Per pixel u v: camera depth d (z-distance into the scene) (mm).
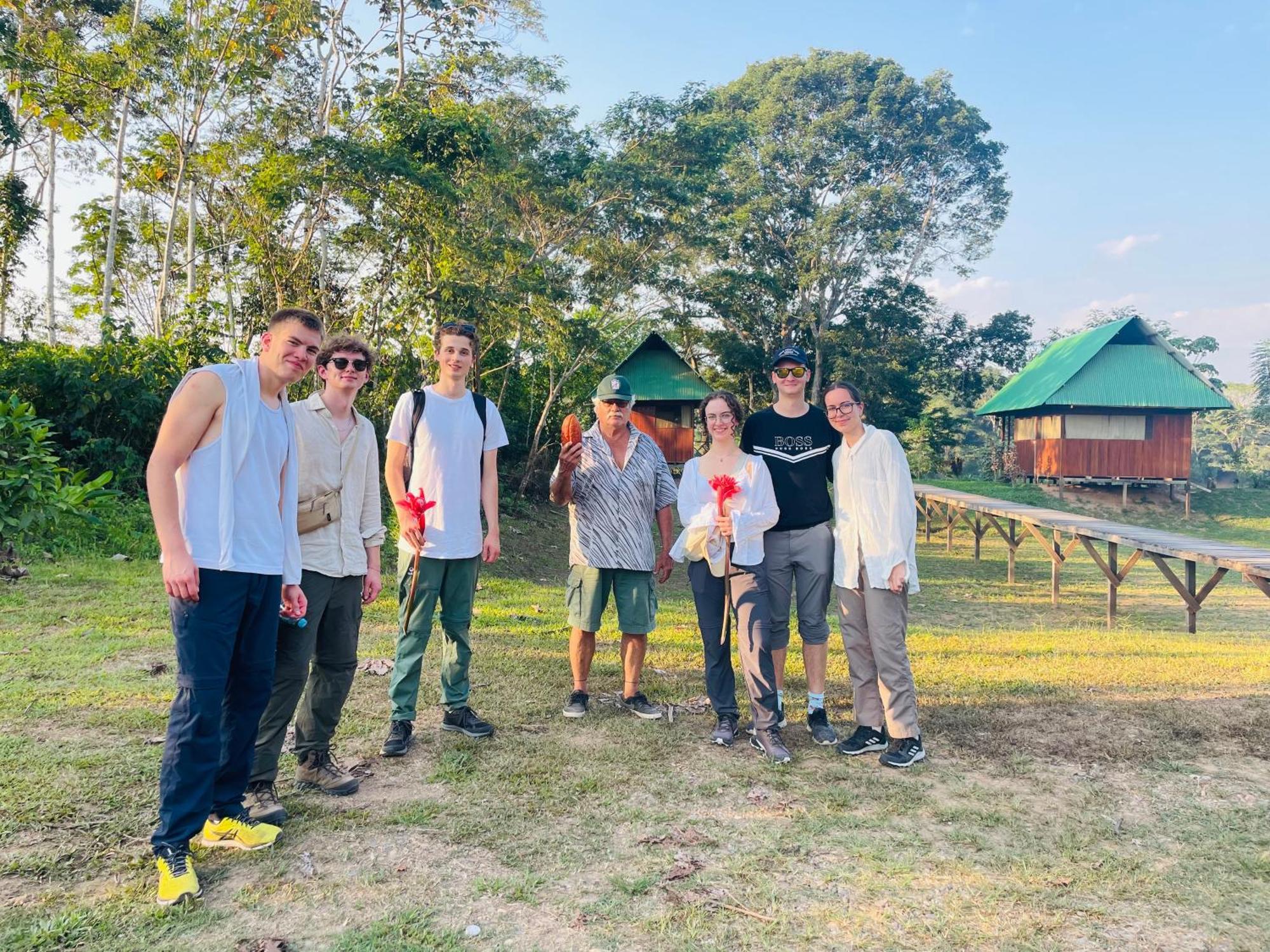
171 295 19312
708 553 3883
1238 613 10062
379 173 12492
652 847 2828
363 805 3098
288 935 2236
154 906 2334
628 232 17750
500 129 15992
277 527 2646
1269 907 2500
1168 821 3113
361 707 4254
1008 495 25938
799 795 3307
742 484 3969
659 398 22438
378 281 14750
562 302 17125
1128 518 24344
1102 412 26203
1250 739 4031
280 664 2910
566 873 2639
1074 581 12891
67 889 2400
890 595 3729
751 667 3824
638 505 4316
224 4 15523
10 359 11211
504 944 2230
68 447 11211
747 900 2498
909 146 34219
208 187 18500
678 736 3984
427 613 3678
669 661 5570
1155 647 6691
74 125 18109
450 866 2654
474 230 13867
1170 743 3975
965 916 2428
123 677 4410
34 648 4906
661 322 23750
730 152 19578
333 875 2574
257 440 2582
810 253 31547
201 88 15570
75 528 8414
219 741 2498
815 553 4090
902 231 33406
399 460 3717
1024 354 36688
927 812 3170
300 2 15375
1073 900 2525
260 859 2648
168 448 2396
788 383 4223
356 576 3166
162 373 11867
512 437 19469
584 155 16484
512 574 11047
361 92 15891
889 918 2410
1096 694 4832
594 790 3301
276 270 15891
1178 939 2316
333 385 3107
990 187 35844
